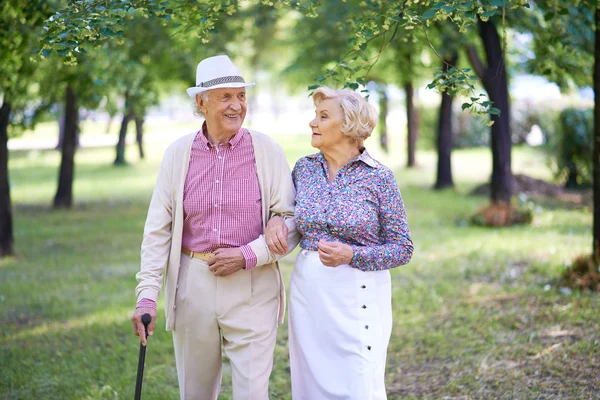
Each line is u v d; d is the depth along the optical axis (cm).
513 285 618
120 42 331
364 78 363
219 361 305
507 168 1030
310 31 1315
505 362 424
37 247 914
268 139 295
